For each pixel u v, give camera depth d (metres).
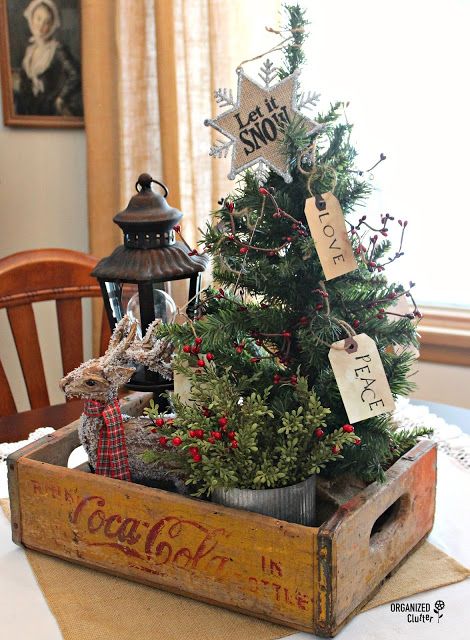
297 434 0.88
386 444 0.95
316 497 0.99
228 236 0.91
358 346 0.88
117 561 0.96
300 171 0.90
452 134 2.17
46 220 2.37
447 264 2.26
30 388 1.76
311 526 0.94
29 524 1.01
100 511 0.96
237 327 0.92
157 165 2.15
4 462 1.26
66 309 1.78
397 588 0.93
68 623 0.88
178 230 1.06
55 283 1.76
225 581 0.89
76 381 0.98
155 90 2.11
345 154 0.93
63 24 2.24
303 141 0.90
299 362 0.95
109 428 0.99
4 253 2.36
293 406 0.93
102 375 0.99
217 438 0.87
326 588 0.83
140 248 1.09
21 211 2.35
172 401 0.93
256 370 0.95
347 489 1.00
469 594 0.92
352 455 0.94
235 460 0.87
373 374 0.89
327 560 0.82
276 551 0.85
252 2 1.97
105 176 2.18
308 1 2.18
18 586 0.95
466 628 0.87
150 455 0.93
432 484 1.03
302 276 0.93
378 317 0.94
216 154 0.92
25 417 1.46
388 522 0.97
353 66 2.21
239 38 1.98
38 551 1.02
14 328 1.73
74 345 1.79
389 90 2.19
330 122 0.94
